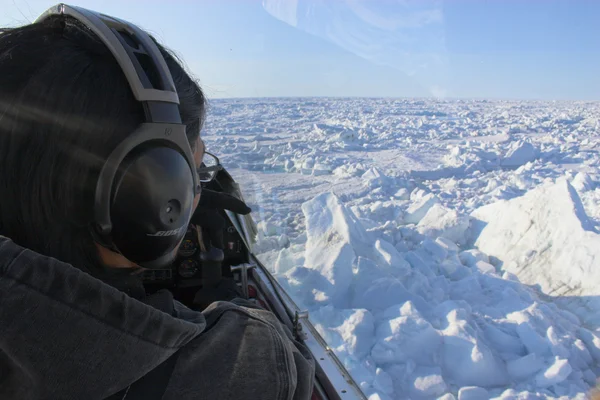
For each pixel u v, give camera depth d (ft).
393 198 19.93
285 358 1.65
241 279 5.62
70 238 1.34
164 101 1.40
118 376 1.26
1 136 1.24
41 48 1.29
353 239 8.77
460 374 5.91
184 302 5.53
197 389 1.45
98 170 1.29
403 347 6.04
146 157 1.37
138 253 1.46
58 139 1.24
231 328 1.65
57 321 1.18
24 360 1.16
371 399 4.95
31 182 1.25
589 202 17.34
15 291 1.15
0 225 1.30
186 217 1.58
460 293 8.75
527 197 11.69
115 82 1.31
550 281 8.88
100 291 1.25
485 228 12.32
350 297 7.30
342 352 5.00
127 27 1.48
